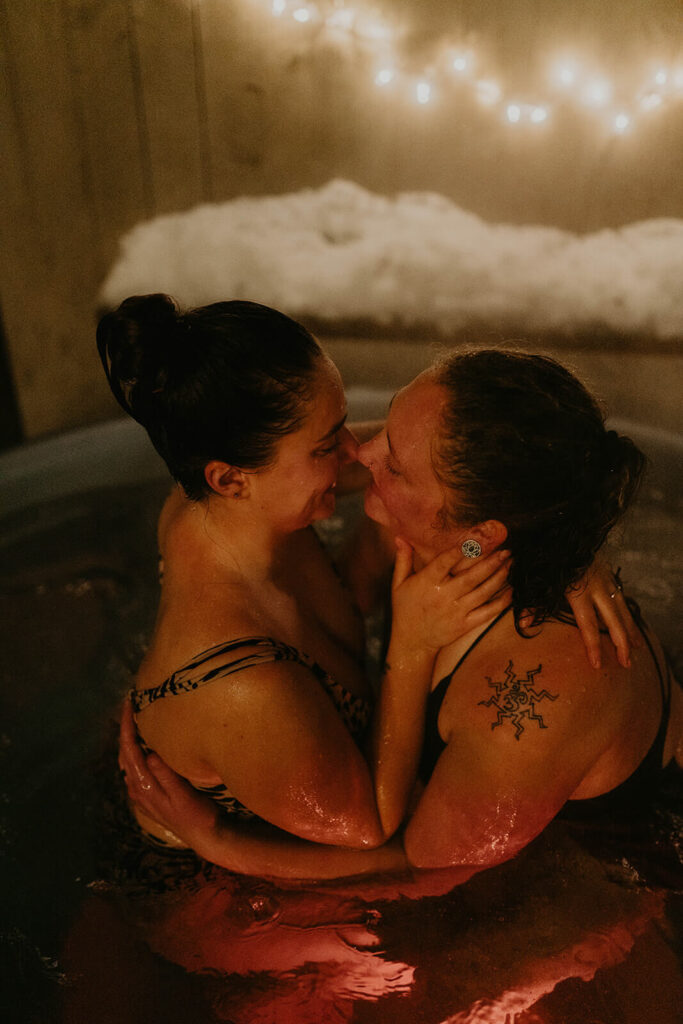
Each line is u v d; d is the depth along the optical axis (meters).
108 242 3.29
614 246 3.11
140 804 1.45
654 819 1.45
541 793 1.23
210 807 1.41
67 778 1.86
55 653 2.19
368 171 3.19
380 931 1.34
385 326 3.39
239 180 3.24
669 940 1.32
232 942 1.38
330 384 1.22
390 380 3.45
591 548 1.21
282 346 1.15
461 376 1.16
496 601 1.27
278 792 1.26
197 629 1.28
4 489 2.70
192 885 1.48
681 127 2.88
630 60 2.84
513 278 3.24
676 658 1.91
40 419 3.47
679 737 1.47
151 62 3.01
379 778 1.34
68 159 3.12
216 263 3.37
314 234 3.31
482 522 1.20
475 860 1.31
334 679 1.39
